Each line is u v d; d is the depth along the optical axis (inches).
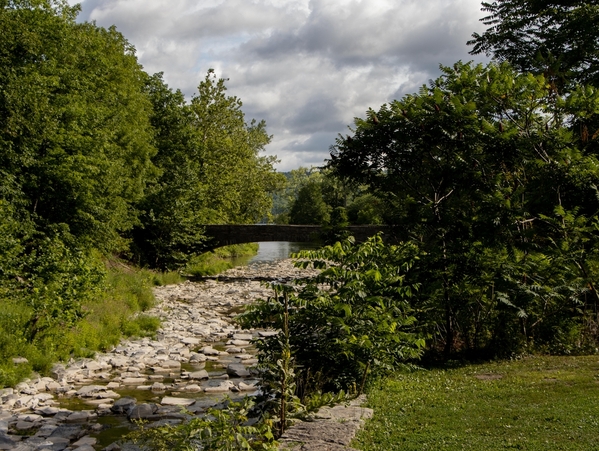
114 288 976.3
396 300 426.0
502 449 240.1
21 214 989.2
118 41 1797.5
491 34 969.5
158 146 1887.3
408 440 254.7
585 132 550.6
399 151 515.5
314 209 4365.2
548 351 497.7
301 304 371.2
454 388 366.3
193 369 595.5
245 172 2667.3
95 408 450.3
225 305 1117.7
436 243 505.4
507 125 517.7
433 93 522.0
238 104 2352.4
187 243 1646.2
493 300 494.6
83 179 1077.1
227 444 225.5
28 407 446.3
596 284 518.3
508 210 479.5
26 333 579.8
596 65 830.5
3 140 944.3
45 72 1053.8
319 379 346.6
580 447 238.4
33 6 1066.1
